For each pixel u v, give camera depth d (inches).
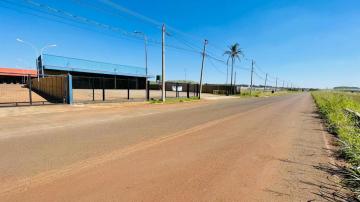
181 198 140.1
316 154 235.6
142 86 2301.9
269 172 184.7
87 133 319.6
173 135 314.7
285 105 940.0
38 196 139.0
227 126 394.9
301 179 171.3
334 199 142.0
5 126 362.3
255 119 490.0
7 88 1290.6
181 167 192.7
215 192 148.9
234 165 199.8
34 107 609.6
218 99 1336.1
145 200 136.8
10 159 205.2
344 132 315.0
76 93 1207.6
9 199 135.0
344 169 192.1
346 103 709.9
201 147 255.9
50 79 877.8
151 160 208.7
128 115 520.1
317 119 511.2
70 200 134.9
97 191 146.7
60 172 176.6
